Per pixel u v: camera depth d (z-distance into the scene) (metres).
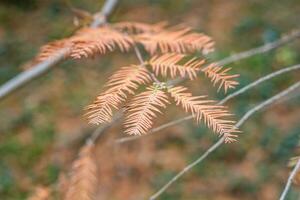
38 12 8.20
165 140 5.93
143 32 1.54
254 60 6.09
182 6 8.04
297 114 6.02
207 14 7.80
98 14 1.71
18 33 7.86
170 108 6.13
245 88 1.53
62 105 6.60
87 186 1.67
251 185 5.42
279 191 5.33
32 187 5.56
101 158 4.31
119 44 1.23
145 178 5.52
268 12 7.62
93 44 1.18
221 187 5.44
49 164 5.79
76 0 7.84
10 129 6.35
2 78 7.08
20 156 5.97
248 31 7.29
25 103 6.68
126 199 5.16
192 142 5.88
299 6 7.67
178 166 5.67
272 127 5.91
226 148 5.75
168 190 5.42
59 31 7.66
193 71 1.08
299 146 1.43
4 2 8.32
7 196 5.52
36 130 6.28
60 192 1.80
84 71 6.97
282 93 1.65
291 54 5.81
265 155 5.68
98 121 0.91
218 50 6.46
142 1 8.17
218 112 0.96
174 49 1.33
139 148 5.80
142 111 0.91
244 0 7.91
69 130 6.20
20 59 7.39
